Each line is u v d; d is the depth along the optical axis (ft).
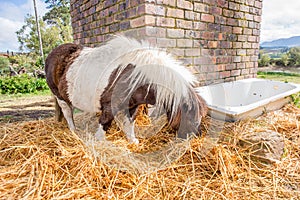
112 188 3.21
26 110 9.53
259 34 9.18
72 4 9.11
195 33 6.65
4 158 3.88
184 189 3.29
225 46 7.80
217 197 3.19
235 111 4.79
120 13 6.13
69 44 4.99
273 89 7.85
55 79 4.82
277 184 3.54
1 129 5.16
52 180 3.18
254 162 3.99
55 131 4.93
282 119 5.66
